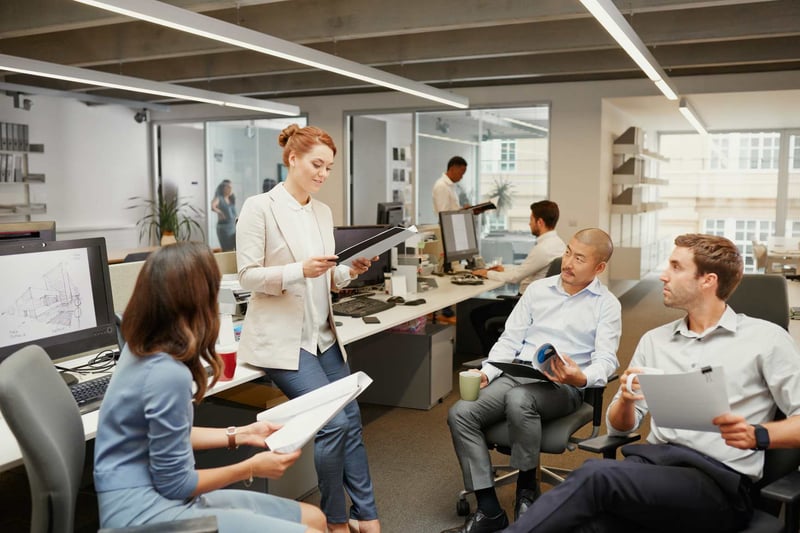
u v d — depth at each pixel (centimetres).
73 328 239
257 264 247
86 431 191
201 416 298
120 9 364
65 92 812
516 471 297
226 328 258
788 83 708
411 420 410
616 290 897
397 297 417
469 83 848
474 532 256
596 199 787
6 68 529
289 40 551
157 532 141
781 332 200
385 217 555
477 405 261
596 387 263
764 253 778
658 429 212
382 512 290
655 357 217
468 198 858
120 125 987
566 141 796
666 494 185
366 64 665
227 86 877
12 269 221
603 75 775
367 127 910
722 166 1101
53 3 506
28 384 154
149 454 156
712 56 652
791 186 1056
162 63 771
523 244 834
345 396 199
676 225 1145
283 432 186
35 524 152
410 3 510
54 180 898
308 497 306
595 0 358
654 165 1073
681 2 446
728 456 194
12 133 823
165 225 976
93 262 247
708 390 171
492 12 488
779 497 163
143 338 157
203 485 163
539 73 721
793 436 171
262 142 976
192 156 1040
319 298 260
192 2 469
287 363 247
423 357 427
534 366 246
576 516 188
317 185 252
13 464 171
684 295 206
